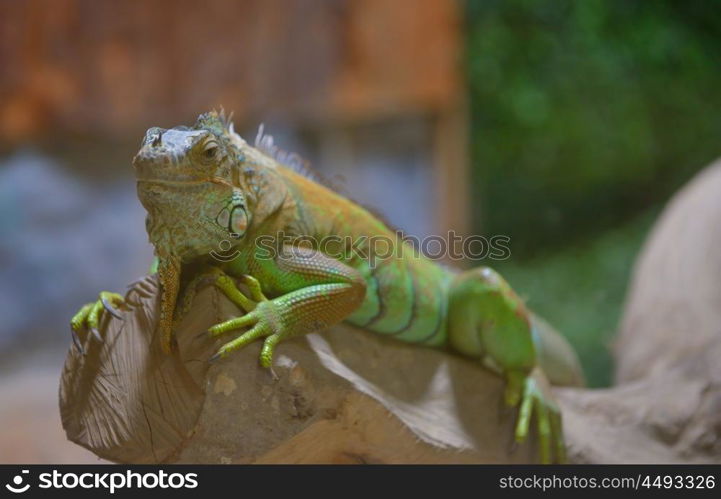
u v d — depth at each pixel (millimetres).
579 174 12039
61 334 10719
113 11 10195
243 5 10320
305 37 10422
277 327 3232
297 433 3299
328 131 10672
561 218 11961
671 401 5066
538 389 4301
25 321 10594
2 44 10094
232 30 10352
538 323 4992
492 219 11992
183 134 3053
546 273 11109
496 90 12039
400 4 10438
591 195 12055
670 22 11070
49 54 10203
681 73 11297
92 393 3535
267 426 3283
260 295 3299
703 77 11258
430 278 4191
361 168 10703
